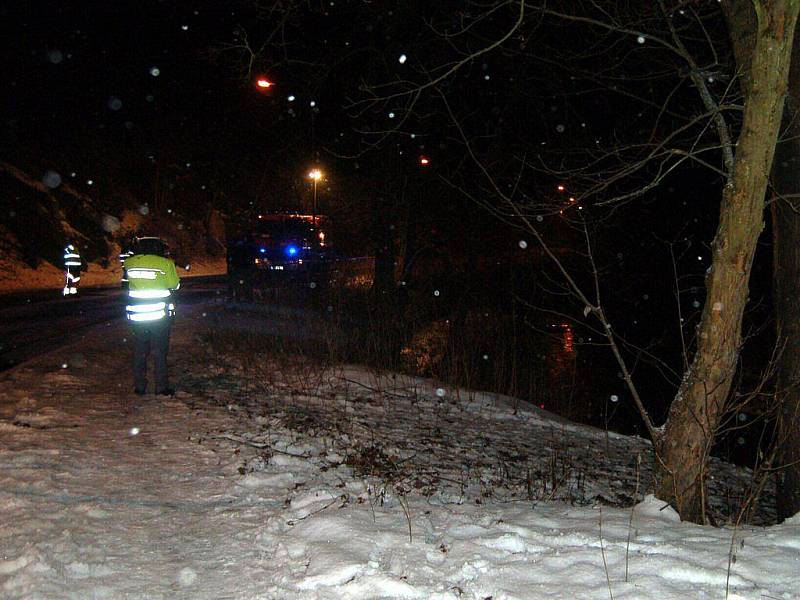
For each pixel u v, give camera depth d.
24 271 31.44
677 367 18.59
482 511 5.62
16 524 5.36
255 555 4.91
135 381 10.55
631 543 4.71
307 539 5.02
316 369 13.71
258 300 21.38
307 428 9.08
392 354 16.09
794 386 6.43
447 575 4.30
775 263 6.94
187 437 8.16
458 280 22.09
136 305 10.36
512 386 14.92
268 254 23.17
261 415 9.56
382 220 19.48
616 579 4.14
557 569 4.31
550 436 11.11
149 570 4.70
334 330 16.58
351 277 22.64
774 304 7.00
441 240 21.22
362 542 4.79
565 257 22.48
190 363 13.46
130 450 7.55
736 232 5.44
